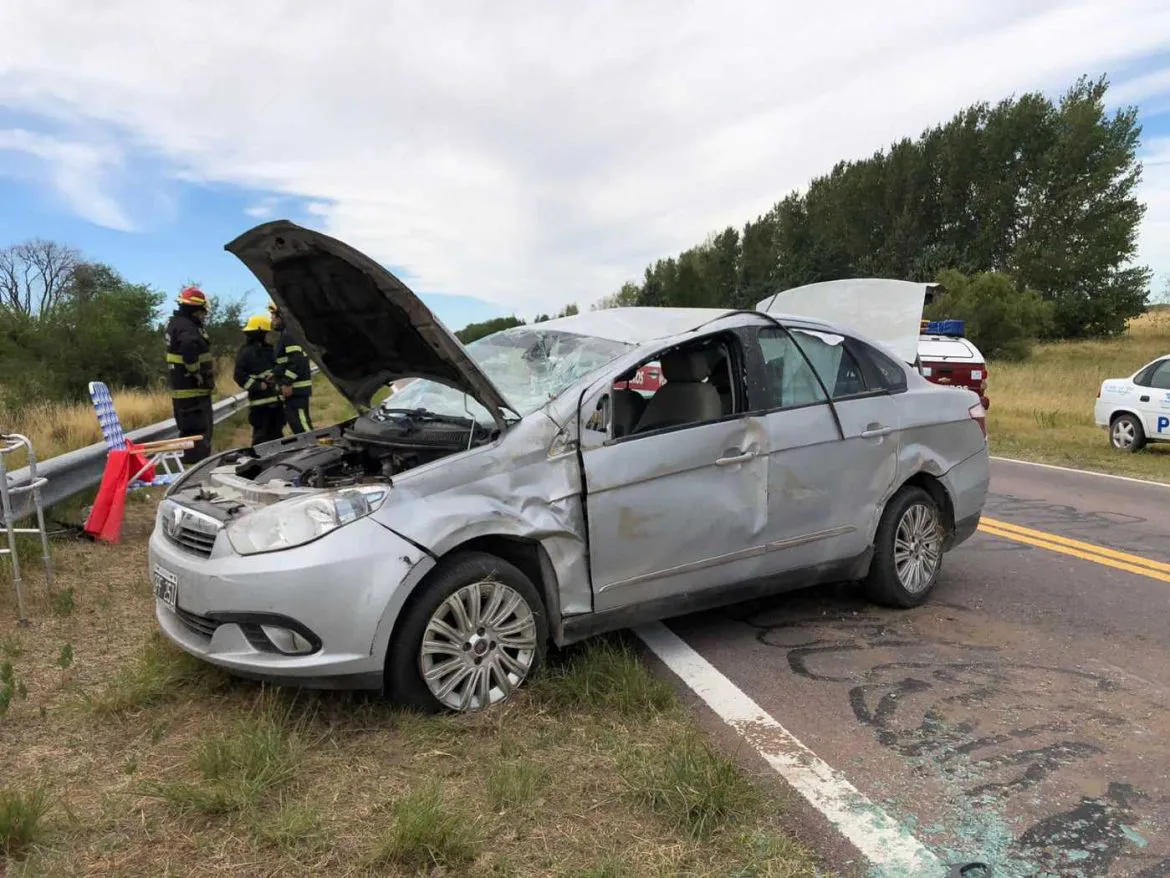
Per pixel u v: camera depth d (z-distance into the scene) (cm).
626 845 269
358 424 456
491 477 362
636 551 399
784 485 452
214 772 295
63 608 452
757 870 260
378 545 329
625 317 487
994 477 1115
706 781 296
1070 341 5212
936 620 511
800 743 349
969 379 1404
